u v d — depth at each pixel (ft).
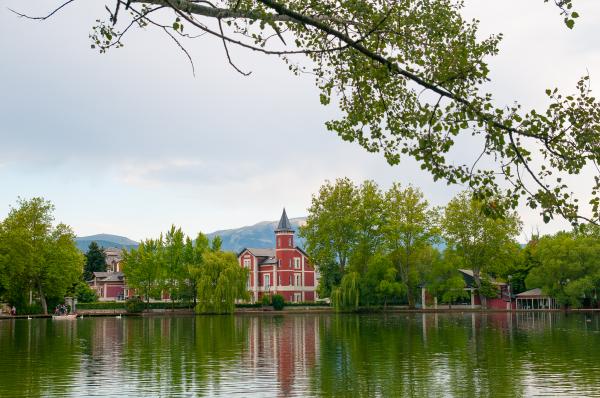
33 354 92.89
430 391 56.39
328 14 30.78
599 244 274.77
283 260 357.20
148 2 24.11
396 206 283.79
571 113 26.12
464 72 29.32
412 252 290.76
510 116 26.84
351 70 31.78
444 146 28.48
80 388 59.52
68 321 220.02
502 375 66.18
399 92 32.63
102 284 420.36
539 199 26.53
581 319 200.75
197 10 25.71
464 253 285.64
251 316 256.52
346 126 34.37
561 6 24.09
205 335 133.80
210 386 60.39
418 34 31.17
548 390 56.44
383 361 79.82
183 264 293.02
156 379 65.31
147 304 293.43
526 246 333.83
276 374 68.44
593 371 68.90
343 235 286.87
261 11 26.43
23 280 256.32
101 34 27.55
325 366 75.15
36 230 252.83
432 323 178.09
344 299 273.75
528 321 188.03
